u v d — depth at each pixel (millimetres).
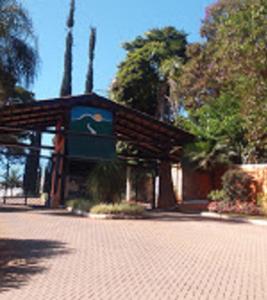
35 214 20969
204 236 14477
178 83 38438
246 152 29375
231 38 20656
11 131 31531
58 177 29000
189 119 35969
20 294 7008
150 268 9227
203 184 31438
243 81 21062
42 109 28531
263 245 12891
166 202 32031
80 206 22984
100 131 29078
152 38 45531
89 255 10414
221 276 8680
